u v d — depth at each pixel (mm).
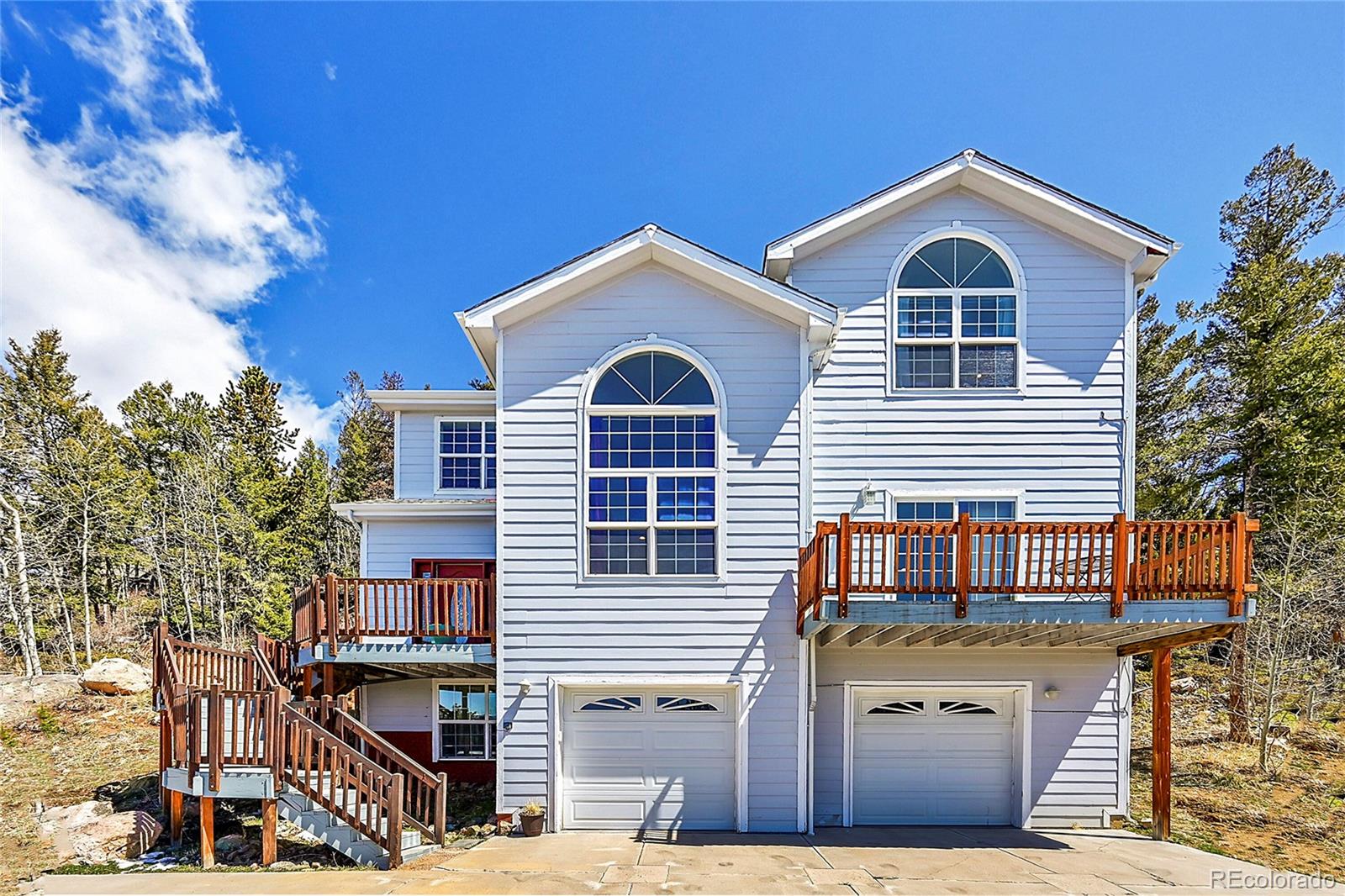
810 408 9406
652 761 9203
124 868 8242
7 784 11820
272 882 7152
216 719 8164
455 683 12594
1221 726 14500
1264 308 15430
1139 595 7426
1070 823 9453
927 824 9609
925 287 9953
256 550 25641
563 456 9391
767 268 10047
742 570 9180
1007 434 9680
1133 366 9680
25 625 21047
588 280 9445
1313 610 13789
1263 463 15172
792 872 7219
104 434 31031
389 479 37719
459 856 7996
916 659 9703
